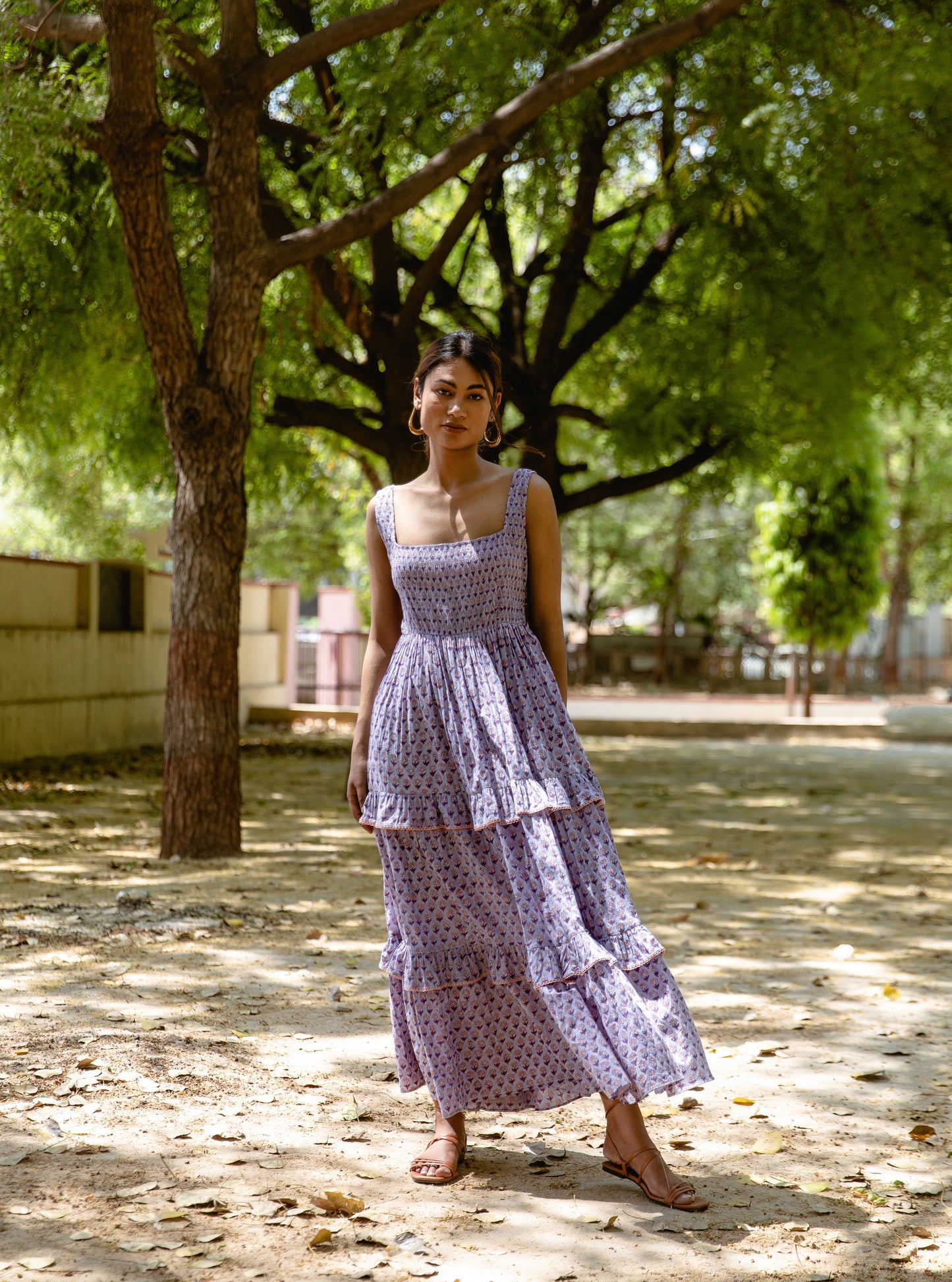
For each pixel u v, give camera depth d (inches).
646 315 499.5
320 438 578.9
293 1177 117.0
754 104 386.6
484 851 114.2
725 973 200.7
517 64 376.2
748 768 565.3
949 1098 143.4
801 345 452.1
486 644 116.5
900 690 1291.8
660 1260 102.0
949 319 459.5
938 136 386.9
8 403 450.6
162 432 467.8
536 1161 122.8
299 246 298.5
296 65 291.6
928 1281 99.3
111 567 577.3
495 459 447.5
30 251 335.0
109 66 273.1
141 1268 97.6
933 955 215.0
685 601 1402.6
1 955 196.9
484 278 588.1
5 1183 112.9
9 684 481.4
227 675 301.4
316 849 316.2
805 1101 142.3
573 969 109.0
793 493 774.5
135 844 317.7
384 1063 151.3
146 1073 143.5
